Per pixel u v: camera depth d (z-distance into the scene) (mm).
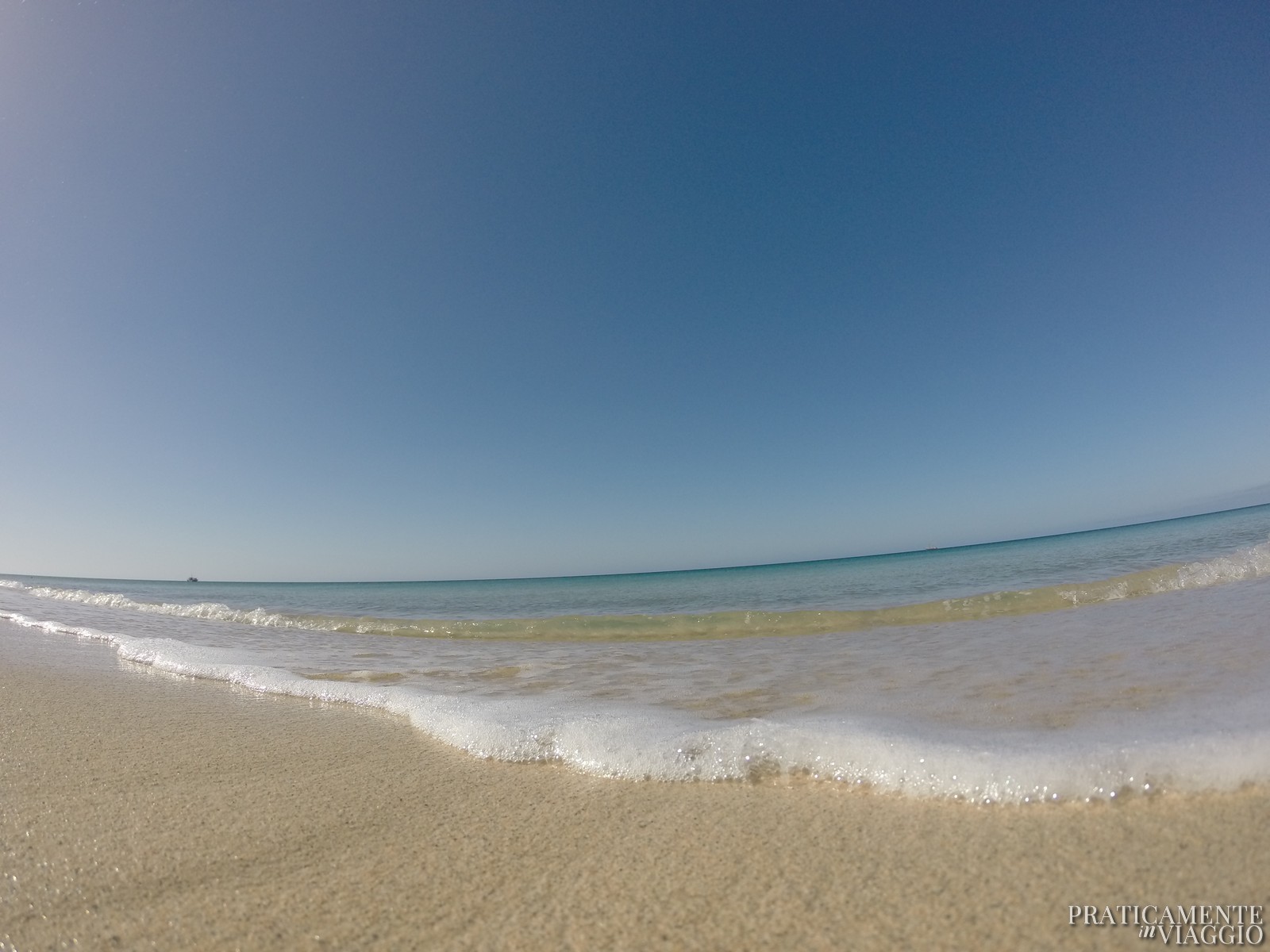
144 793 2703
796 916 1611
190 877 1962
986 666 4309
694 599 17984
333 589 65438
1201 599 6305
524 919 1680
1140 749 2262
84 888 1909
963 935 1481
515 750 3182
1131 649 4293
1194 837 1787
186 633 9359
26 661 6652
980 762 2365
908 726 2918
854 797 2352
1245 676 3232
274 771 2998
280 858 2086
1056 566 15445
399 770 2994
